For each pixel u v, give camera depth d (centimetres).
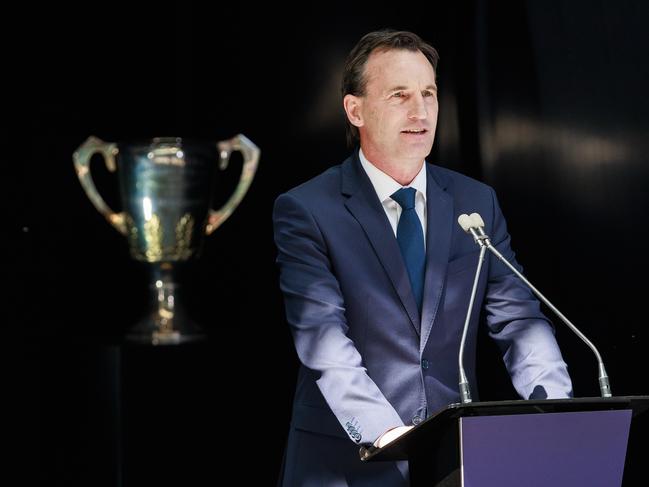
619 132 580
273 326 719
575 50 606
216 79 738
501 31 653
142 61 741
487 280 485
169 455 604
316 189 484
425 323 455
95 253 725
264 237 725
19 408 625
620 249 581
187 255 661
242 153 730
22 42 705
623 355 580
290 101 726
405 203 473
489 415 348
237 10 734
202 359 614
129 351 598
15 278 694
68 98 720
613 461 369
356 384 421
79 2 723
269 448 633
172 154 651
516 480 355
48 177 710
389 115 464
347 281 462
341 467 448
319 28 723
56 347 622
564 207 615
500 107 653
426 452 375
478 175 665
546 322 474
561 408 354
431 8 691
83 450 607
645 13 564
